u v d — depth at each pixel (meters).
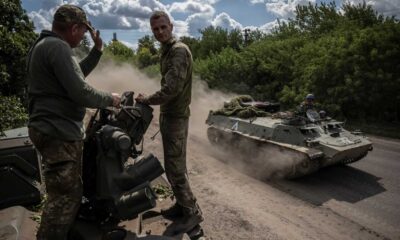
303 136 9.52
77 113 2.47
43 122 2.37
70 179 2.41
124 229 2.63
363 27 19.86
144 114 2.90
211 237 5.93
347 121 16.97
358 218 6.93
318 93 17.88
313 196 8.17
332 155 8.95
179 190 3.31
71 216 2.43
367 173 9.80
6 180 3.94
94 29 2.97
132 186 2.52
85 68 2.97
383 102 16.30
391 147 12.50
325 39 20.33
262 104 12.59
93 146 2.71
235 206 7.39
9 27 9.91
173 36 3.35
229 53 26.33
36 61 2.36
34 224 3.32
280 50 22.05
